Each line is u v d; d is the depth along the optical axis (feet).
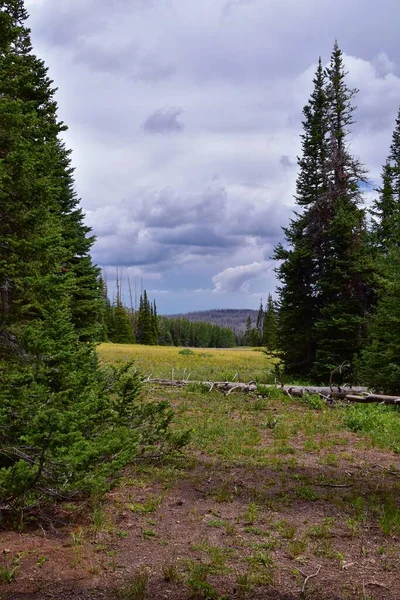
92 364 27.55
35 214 21.09
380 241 77.30
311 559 16.97
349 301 73.26
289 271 79.56
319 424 42.14
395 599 14.46
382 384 55.98
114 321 285.43
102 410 22.89
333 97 82.33
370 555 17.40
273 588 14.88
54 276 20.02
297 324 80.12
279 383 73.31
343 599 14.35
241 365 123.95
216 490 24.16
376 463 30.50
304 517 21.01
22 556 15.93
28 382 17.92
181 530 19.12
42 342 18.30
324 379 74.28
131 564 16.05
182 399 54.13
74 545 17.02
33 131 24.50
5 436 18.10
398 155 112.27
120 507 21.09
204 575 15.06
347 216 74.38
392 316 55.11
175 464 28.25
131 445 22.24
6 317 20.71
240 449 32.73
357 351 72.28
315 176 82.64
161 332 410.31
